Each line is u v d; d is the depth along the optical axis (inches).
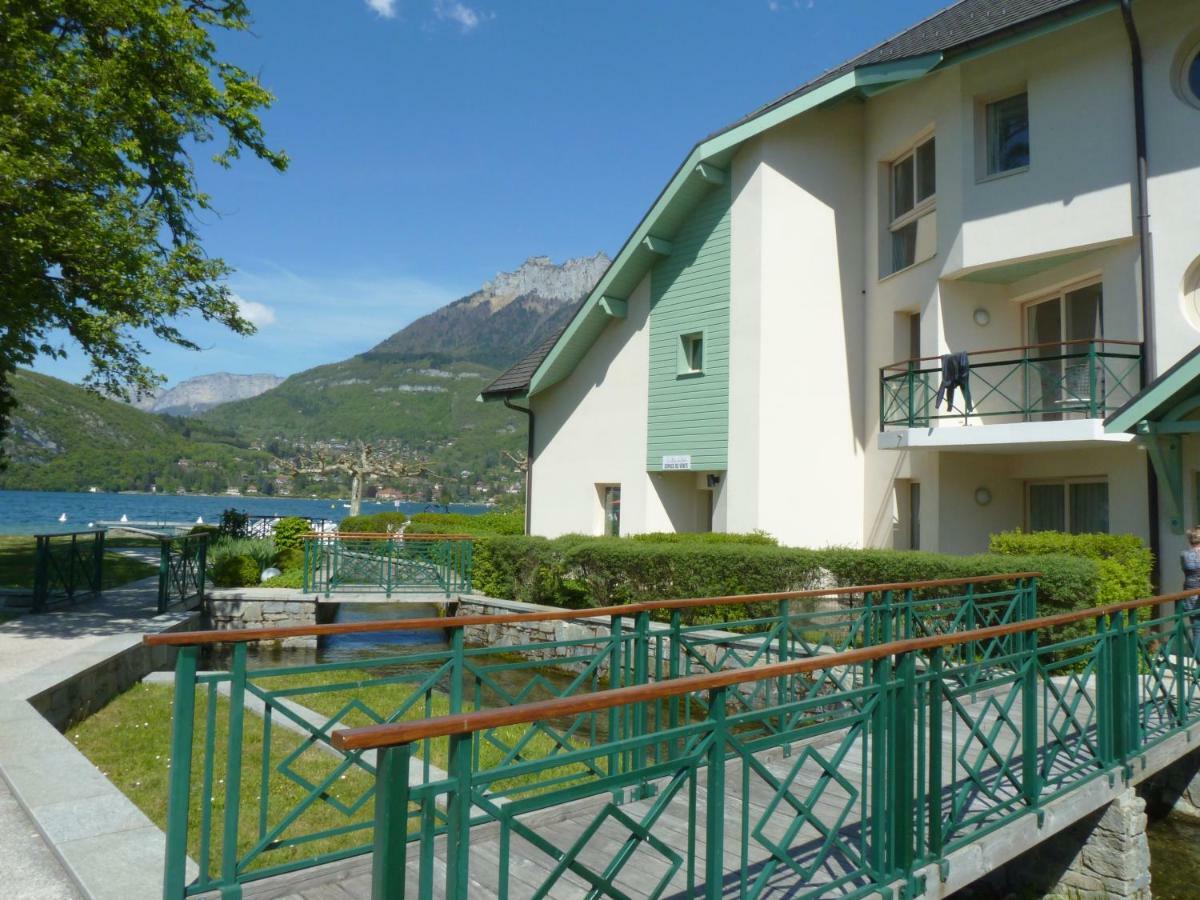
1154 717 264.7
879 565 385.7
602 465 659.4
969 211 468.8
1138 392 389.1
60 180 393.1
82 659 314.0
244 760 243.9
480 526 891.4
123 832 165.8
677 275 598.2
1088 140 426.3
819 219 554.3
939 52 462.0
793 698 293.4
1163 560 393.7
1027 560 350.6
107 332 418.6
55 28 447.2
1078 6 405.1
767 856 165.2
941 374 465.7
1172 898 219.5
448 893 88.3
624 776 105.4
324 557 596.1
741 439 538.3
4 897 144.3
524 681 445.1
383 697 362.9
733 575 422.3
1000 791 203.2
